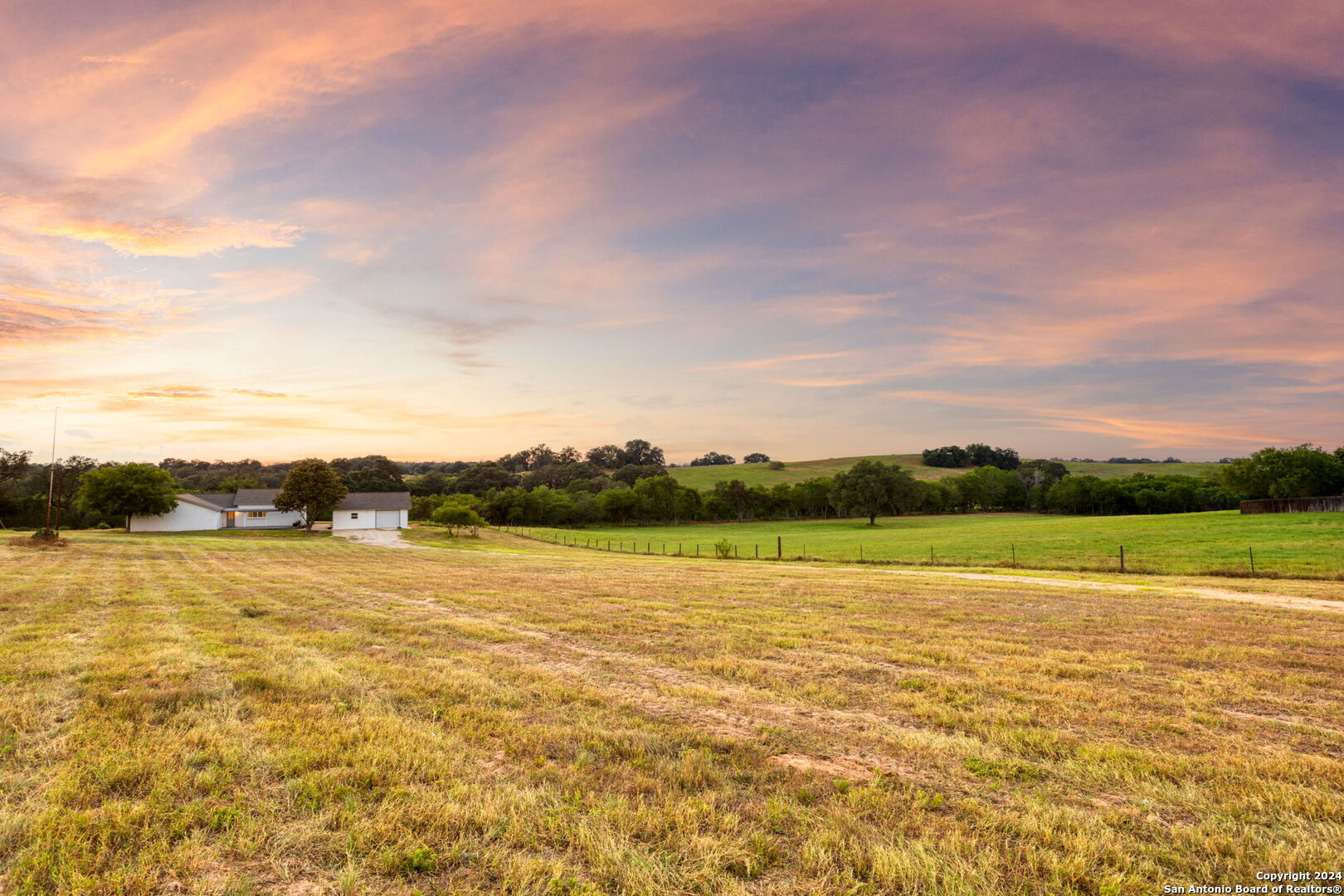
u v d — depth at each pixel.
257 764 5.54
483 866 4.11
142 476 62.34
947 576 23.80
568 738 6.26
